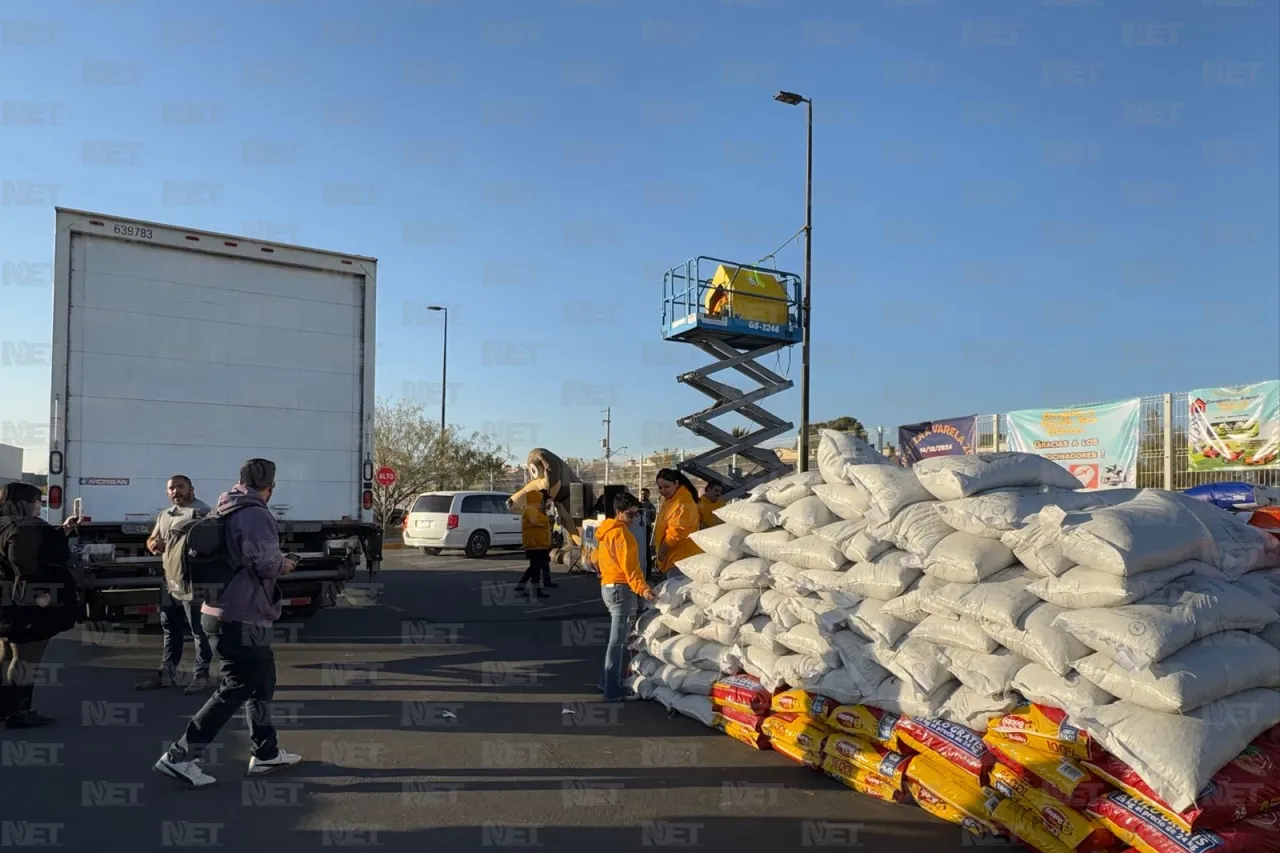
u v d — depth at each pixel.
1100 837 3.59
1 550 5.54
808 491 5.60
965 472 4.61
